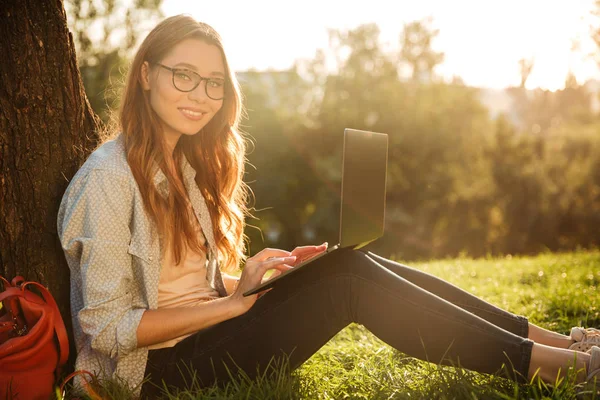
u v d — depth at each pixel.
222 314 2.02
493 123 25.98
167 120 2.23
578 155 23.33
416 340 2.00
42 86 2.30
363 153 2.04
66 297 2.35
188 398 2.00
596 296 3.89
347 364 2.66
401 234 24.97
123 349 1.96
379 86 26.80
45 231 2.29
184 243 2.22
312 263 2.08
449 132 26.06
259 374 2.09
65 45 2.39
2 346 1.90
